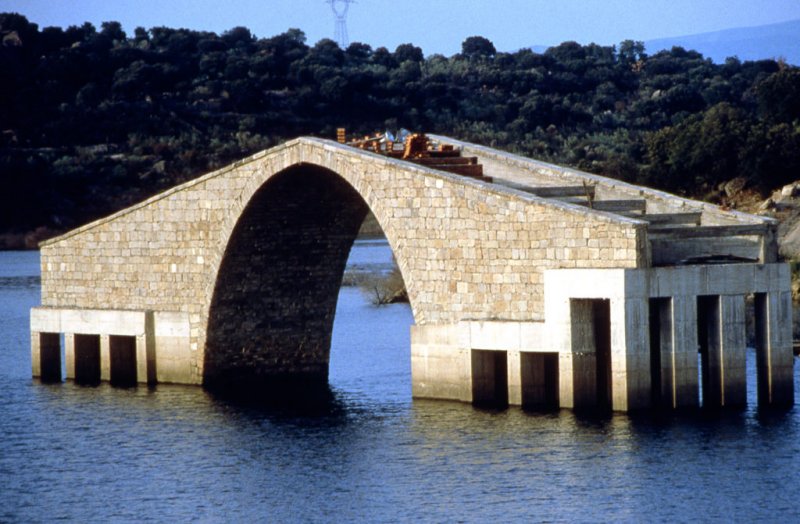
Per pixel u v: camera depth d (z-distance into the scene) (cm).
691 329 11719
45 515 10531
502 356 12875
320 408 13838
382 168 13275
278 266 15188
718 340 11919
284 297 15375
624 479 10475
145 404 14375
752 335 16450
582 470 10719
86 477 11538
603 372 12200
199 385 15288
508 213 12319
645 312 11538
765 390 12131
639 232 11462
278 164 14138
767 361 12088
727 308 11888
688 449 11044
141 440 12738
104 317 15862
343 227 15275
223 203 14775
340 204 14975
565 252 11931
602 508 9906
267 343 15412
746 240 12200
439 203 12850
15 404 14625
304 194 14612
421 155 14462
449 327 12900
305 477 11150
